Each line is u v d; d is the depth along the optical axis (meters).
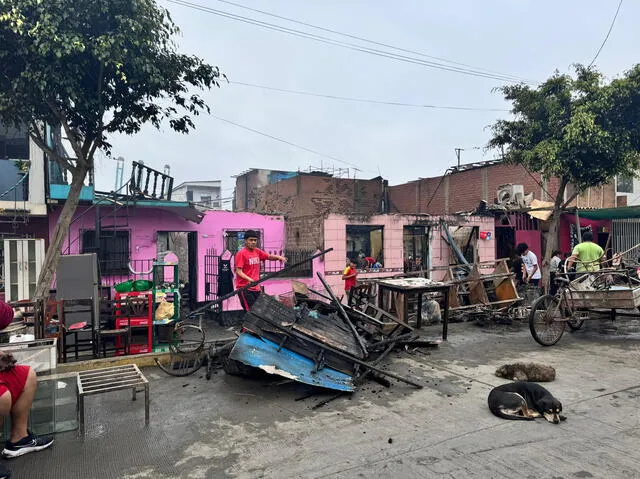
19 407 3.43
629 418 3.98
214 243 11.46
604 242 15.77
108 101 6.48
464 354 6.44
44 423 3.81
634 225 14.96
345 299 11.82
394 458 3.30
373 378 5.28
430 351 6.62
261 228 12.05
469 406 4.39
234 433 3.83
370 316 7.05
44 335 5.55
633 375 5.25
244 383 5.29
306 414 4.27
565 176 10.23
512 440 3.57
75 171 6.47
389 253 12.84
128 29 5.52
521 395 4.20
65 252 9.71
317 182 22.86
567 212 13.43
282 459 3.33
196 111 7.07
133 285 6.41
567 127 9.29
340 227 12.09
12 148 8.95
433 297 9.42
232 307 9.68
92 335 5.91
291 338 5.12
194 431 3.88
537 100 10.20
